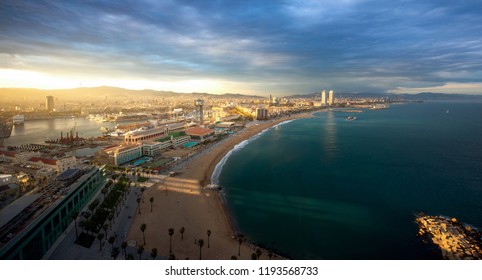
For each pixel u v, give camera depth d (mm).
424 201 148000
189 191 157500
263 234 116562
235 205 145125
